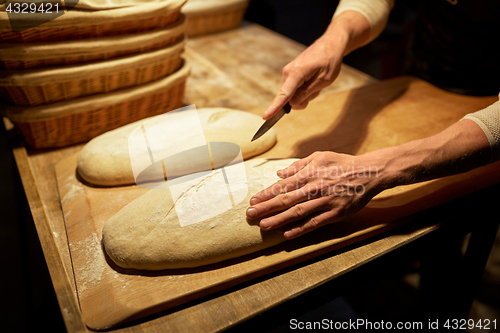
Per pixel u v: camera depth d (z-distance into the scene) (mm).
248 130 917
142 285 604
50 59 849
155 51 969
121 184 834
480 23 989
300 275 628
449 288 999
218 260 629
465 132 674
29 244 1022
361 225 694
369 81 1376
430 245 742
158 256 619
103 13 826
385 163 636
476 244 897
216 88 1332
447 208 749
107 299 582
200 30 1810
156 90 1017
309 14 2150
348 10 1043
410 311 1198
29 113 875
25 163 923
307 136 1006
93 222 742
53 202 829
